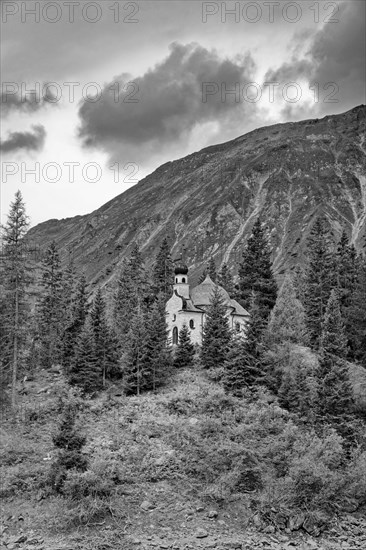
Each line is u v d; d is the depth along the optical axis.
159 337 63.59
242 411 49.81
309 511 33.78
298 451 38.12
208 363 64.44
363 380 58.97
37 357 67.69
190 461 39.19
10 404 52.19
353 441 44.94
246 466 37.09
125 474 36.88
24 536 29.84
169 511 33.84
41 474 35.84
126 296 98.06
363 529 33.72
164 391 58.19
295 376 55.22
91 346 60.50
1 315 50.75
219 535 31.75
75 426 43.16
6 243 51.75
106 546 29.64
